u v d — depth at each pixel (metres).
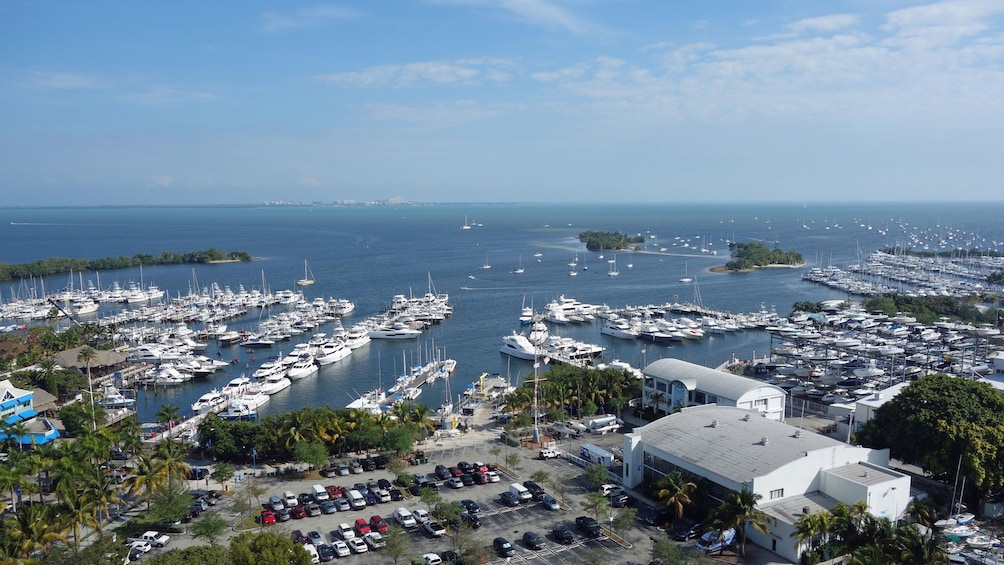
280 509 103.12
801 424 147.12
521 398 153.50
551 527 98.50
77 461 101.69
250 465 126.31
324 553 89.06
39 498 110.50
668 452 106.69
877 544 75.38
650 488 109.12
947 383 112.94
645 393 155.75
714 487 98.38
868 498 90.81
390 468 119.88
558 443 137.88
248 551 78.31
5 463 100.81
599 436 142.00
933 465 102.56
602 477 108.56
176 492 103.44
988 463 97.75
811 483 97.56
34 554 87.88
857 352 197.75
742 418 116.44
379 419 134.62
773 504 93.31
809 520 83.62
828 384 177.88
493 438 143.75
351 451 132.88
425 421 141.00
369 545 93.12
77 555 82.50
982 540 90.62
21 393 144.12
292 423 128.12
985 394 110.00
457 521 98.75
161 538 94.88
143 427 158.25
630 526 97.12
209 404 183.00
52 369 181.12
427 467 124.12
